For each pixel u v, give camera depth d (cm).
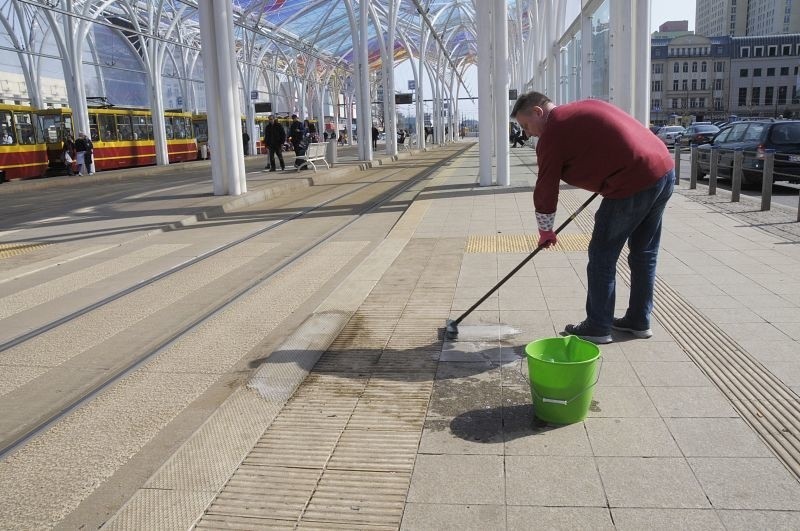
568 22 2444
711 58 10144
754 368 394
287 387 407
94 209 1415
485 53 1431
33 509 299
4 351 526
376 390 395
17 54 3219
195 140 4125
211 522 274
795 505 264
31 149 2628
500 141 1462
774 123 1425
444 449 321
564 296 564
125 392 434
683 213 977
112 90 3956
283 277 739
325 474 305
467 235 889
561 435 329
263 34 3659
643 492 277
